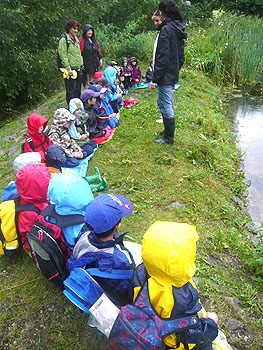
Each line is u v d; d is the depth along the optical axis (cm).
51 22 927
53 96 903
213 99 849
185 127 614
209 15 1510
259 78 1052
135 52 1055
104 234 202
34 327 248
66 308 260
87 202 241
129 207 223
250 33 1124
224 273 317
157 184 440
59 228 232
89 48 707
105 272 200
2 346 236
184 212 393
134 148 523
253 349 246
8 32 787
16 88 904
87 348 232
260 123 743
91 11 1102
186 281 164
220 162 537
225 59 1100
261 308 286
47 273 245
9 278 289
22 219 267
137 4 1345
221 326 259
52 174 345
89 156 485
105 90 543
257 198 473
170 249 158
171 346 166
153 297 167
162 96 493
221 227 385
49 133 439
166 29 444
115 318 185
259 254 340
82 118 484
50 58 912
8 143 589
